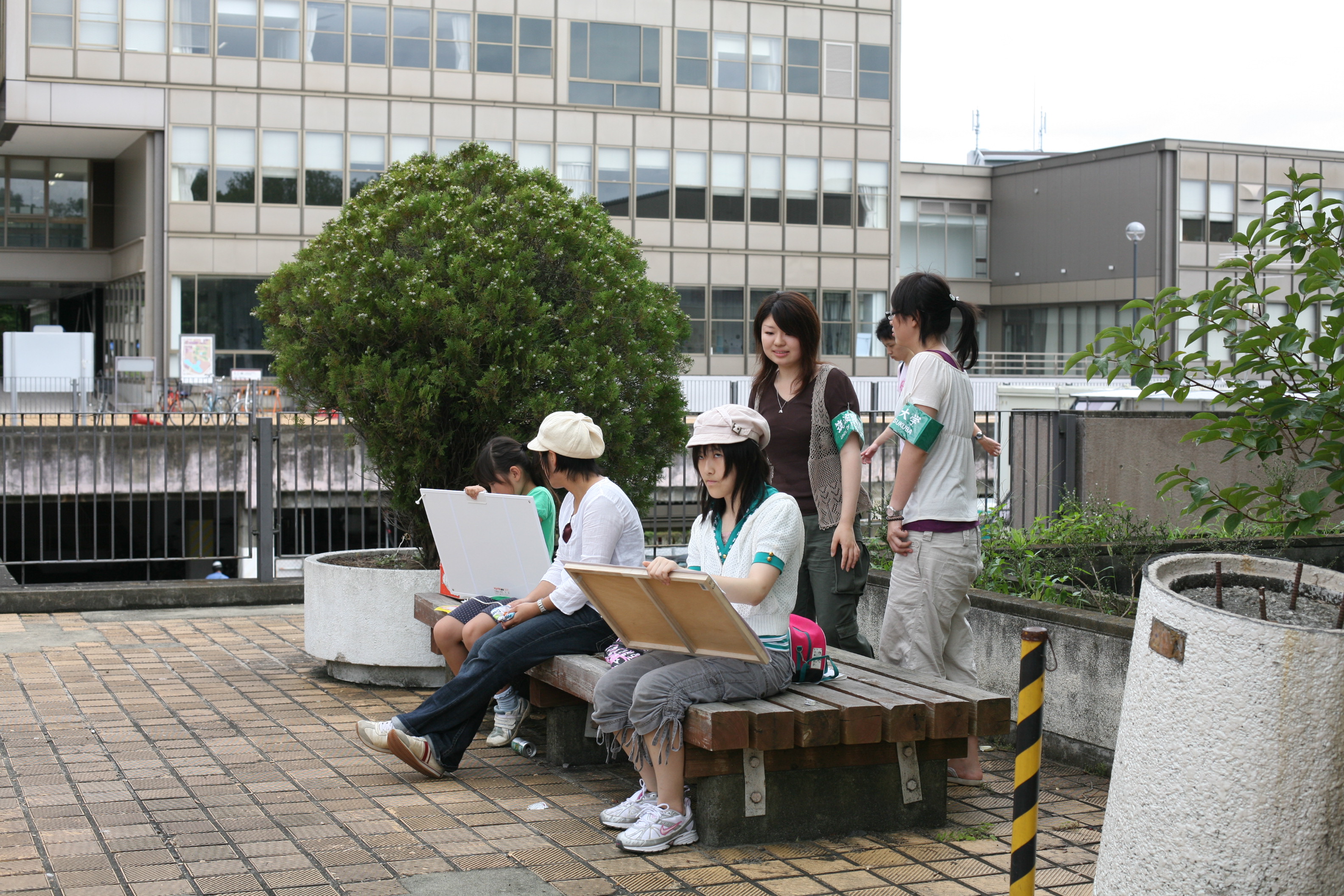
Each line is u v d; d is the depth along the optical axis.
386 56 34.59
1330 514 5.36
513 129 35.78
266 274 33.94
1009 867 4.17
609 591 4.47
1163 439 9.53
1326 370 5.18
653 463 7.81
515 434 6.89
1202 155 46.56
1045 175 50.44
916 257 51.75
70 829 4.46
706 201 37.78
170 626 8.88
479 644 5.23
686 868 4.13
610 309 7.28
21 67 32.22
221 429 13.60
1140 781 3.05
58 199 38.34
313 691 6.81
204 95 33.38
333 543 13.58
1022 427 9.48
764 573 4.31
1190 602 2.99
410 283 6.80
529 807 4.80
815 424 5.27
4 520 12.23
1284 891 2.80
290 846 4.30
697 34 37.47
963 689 4.61
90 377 29.41
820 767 4.45
